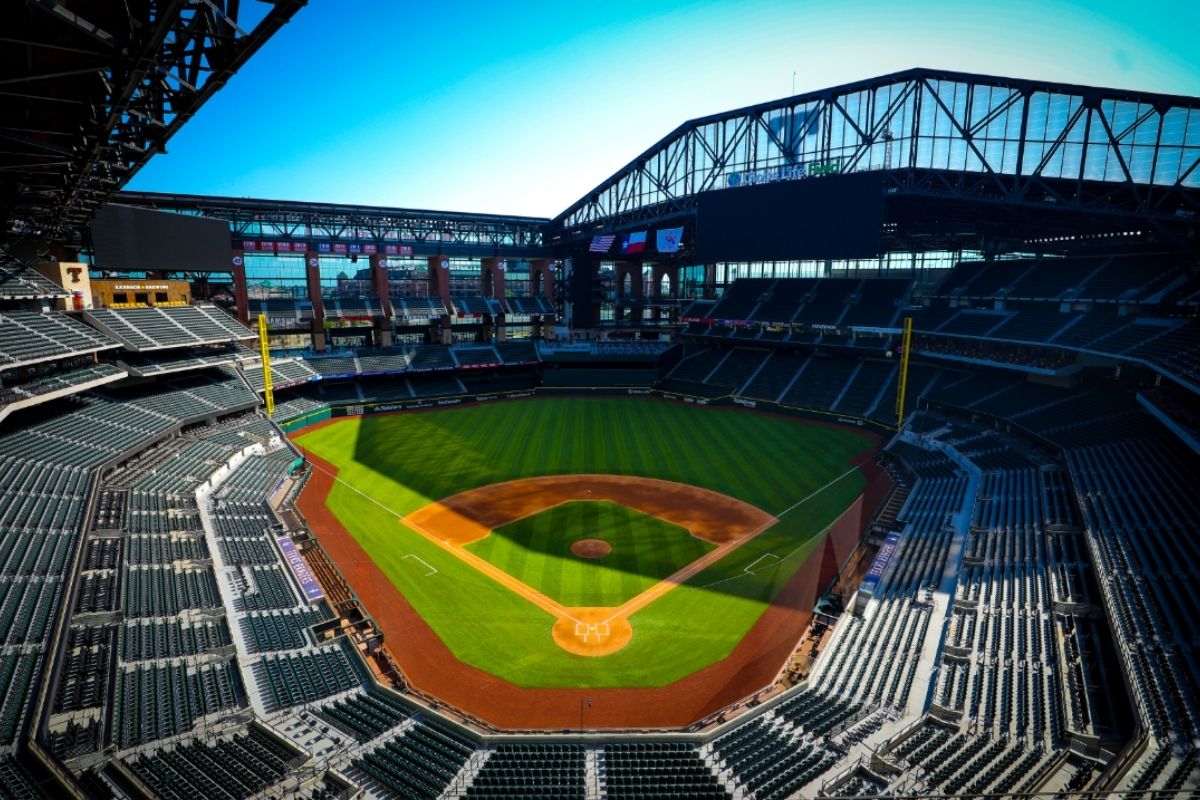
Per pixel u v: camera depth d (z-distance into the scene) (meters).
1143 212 44.53
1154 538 27.28
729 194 66.75
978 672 22.33
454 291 88.38
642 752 20.17
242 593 28.56
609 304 94.62
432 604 29.97
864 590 29.73
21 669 19.52
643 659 25.98
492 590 31.30
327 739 20.22
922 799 14.66
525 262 93.12
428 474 49.59
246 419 55.41
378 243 78.06
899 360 69.00
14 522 28.05
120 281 53.28
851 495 43.75
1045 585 26.67
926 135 54.44
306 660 24.59
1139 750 16.36
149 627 24.50
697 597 30.67
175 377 55.22
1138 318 45.72
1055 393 49.97
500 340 89.38
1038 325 52.88
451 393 78.44
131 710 20.02
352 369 74.81
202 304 61.44
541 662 25.77
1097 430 41.84
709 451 55.69
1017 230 63.81
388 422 67.44
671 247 75.56
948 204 56.28
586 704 23.30
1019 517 33.69
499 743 20.67
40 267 44.34
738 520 39.97
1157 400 36.47
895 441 53.59
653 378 84.19
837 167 60.50
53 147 11.94
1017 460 42.38
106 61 8.84
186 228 57.44
